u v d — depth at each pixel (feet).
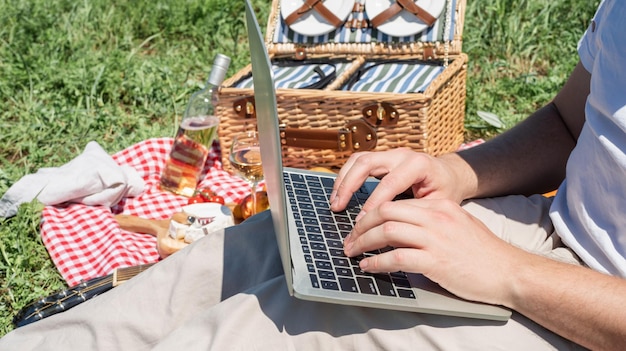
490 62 14.43
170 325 5.24
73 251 8.80
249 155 8.71
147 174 10.71
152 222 9.20
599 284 4.17
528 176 5.94
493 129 12.60
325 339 4.47
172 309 5.25
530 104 13.29
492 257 4.32
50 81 13.52
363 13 11.51
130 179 10.06
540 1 15.92
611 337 4.09
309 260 4.63
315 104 10.04
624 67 4.68
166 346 4.57
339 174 5.55
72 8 16.12
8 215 9.55
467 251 4.31
